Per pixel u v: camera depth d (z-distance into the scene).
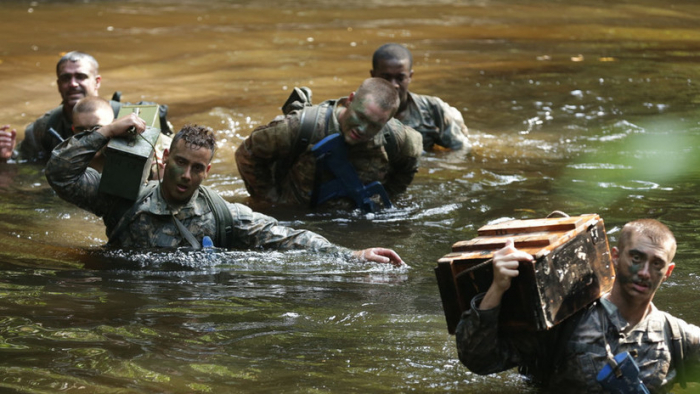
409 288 11.12
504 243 7.70
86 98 15.12
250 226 12.67
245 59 31.91
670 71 29.48
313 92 25.98
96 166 14.82
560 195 15.98
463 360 7.70
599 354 7.60
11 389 7.63
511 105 24.31
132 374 8.04
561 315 7.52
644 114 23.23
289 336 9.15
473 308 7.42
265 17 43.66
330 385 7.87
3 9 43.84
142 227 12.39
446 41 36.84
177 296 10.55
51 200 15.70
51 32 37.28
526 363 7.99
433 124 19.55
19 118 22.61
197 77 28.44
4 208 15.05
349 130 14.90
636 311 7.75
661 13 46.81
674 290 10.66
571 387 7.71
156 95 25.55
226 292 10.77
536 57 32.72
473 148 19.83
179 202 12.44
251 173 15.52
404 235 13.86
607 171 17.69
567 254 7.57
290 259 12.28
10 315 9.61
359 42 36.28
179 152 12.14
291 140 15.11
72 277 11.30
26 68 29.25
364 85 14.92
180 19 42.34
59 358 8.38
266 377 8.03
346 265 12.17
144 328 9.30
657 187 16.34
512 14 46.16
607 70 29.73
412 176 15.91
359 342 9.00
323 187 15.20
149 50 33.47
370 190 15.15
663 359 7.70
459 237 13.75
